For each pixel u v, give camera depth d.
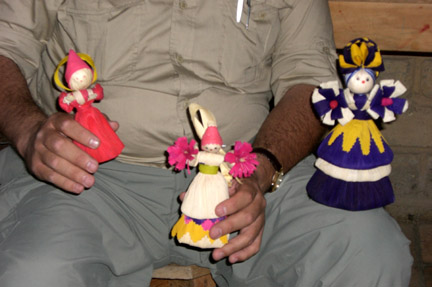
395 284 1.03
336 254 1.07
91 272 1.01
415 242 2.12
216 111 1.30
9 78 1.25
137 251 1.17
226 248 0.97
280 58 1.44
